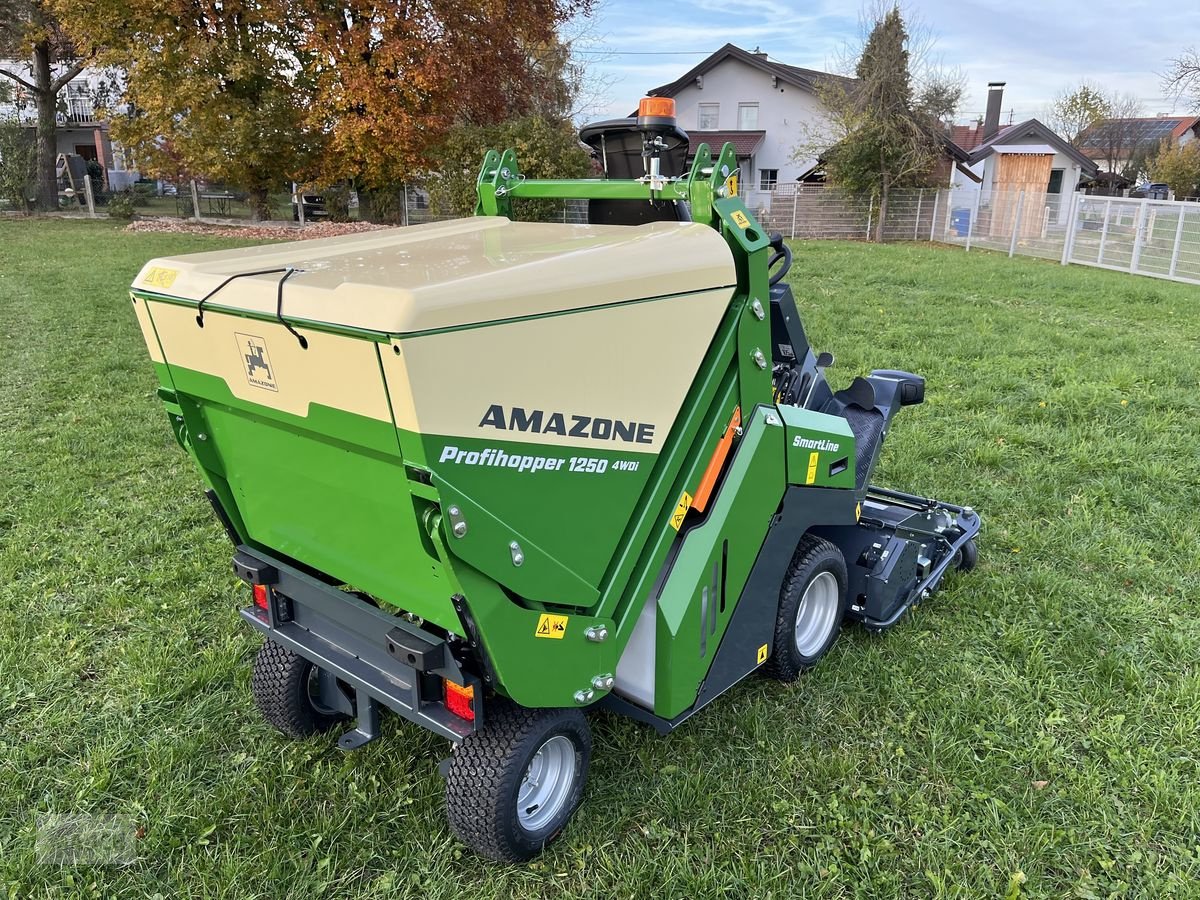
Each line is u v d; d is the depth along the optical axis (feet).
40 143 100.27
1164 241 57.00
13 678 12.45
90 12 69.87
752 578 10.64
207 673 12.38
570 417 7.77
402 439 6.75
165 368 9.34
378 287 6.55
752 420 10.21
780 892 8.78
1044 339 33.53
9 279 48.16
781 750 10.77
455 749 8.81
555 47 112.98
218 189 116.78
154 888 8.98
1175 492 18.66
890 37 87.61
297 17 71.51
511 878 8.99
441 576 7.64
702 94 129.49
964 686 12.07
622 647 9.02
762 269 9.94
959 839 9.39
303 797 10.10
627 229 9.98
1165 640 13.10
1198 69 113.80
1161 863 9.11
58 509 17.94
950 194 88.89
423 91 73.72
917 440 21.61
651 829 9.55
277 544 9.62
